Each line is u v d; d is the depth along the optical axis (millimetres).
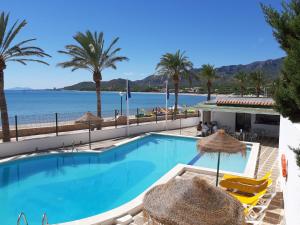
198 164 15742
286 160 7988
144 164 15859
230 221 4453
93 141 20234
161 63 34562
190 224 4352
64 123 24328
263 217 7664
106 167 15164
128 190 11969
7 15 16406
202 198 4695
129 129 23125
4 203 10461
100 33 23078
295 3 4320
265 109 20469
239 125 22703
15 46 16766
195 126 28328
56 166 15094
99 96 23828
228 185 9602
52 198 10969
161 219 4543
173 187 5156
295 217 5801
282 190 9047
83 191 11742
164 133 23641
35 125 22703
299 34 4160
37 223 8930
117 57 23688
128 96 23000
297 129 5980
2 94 16562
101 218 7930
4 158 15062
